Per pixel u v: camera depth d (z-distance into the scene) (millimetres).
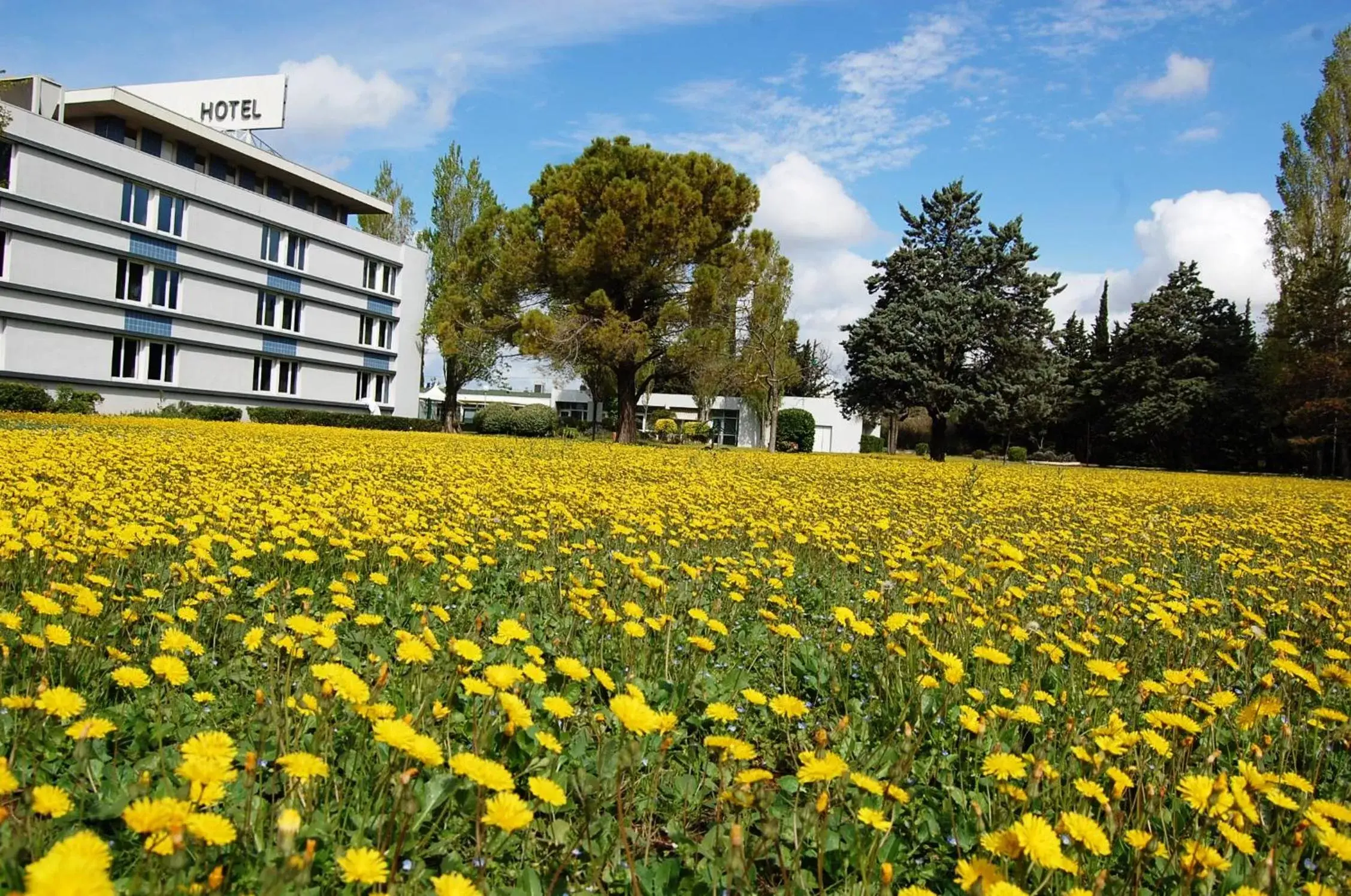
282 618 3201
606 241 24859
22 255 25297
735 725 2742
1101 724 2766
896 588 4281
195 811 1549
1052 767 2184
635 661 3139
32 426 14461
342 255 37625
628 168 26734
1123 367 42031
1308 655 3910
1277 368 31109
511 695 2027
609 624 3312
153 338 29516
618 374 29562
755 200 28172
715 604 4105
